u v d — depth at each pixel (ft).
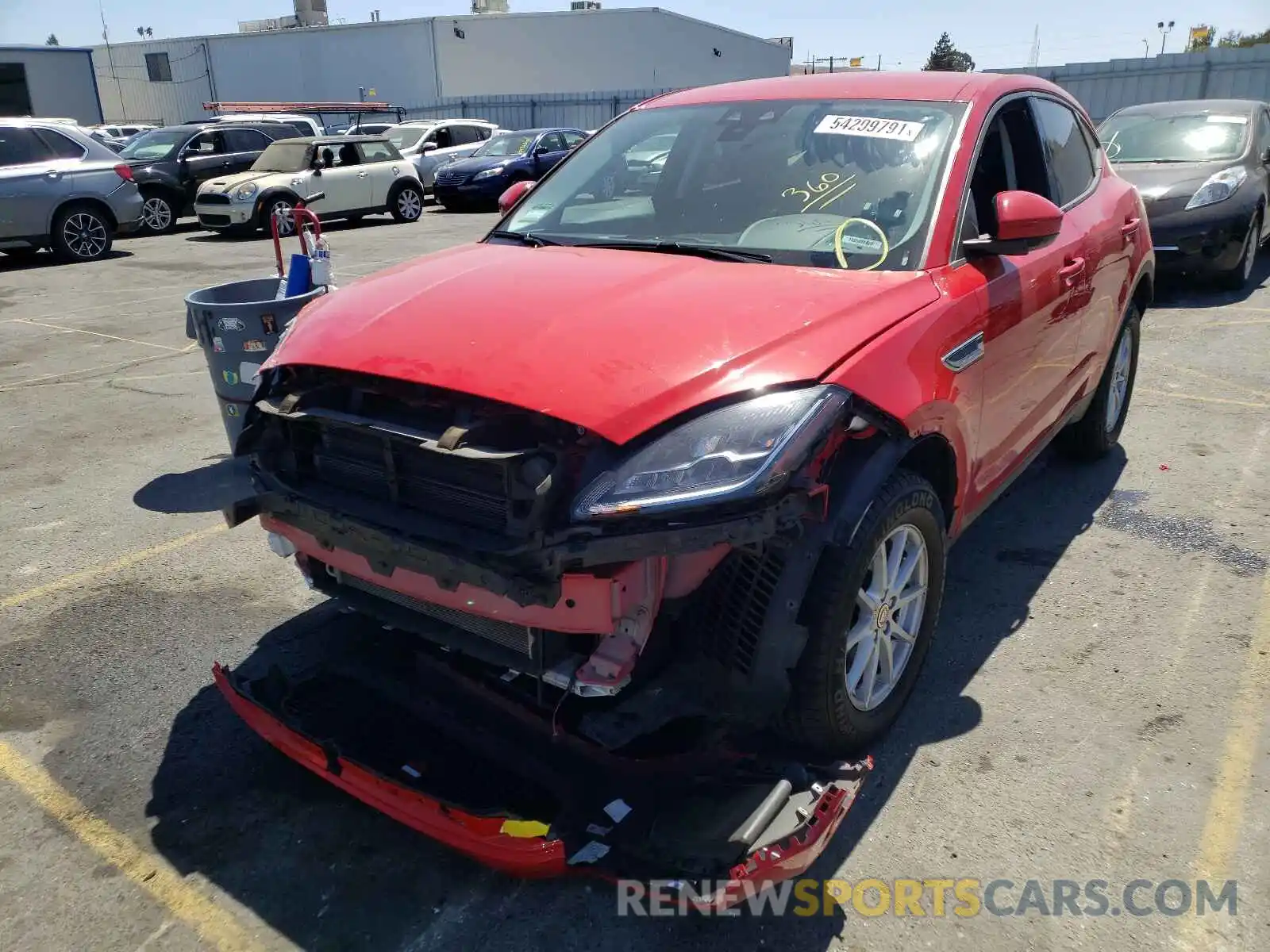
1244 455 17.33
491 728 8.78
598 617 7.30
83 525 15.35
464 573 7.36
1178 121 32.24
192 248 49.26
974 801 9.00
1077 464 17.06
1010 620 12.07
